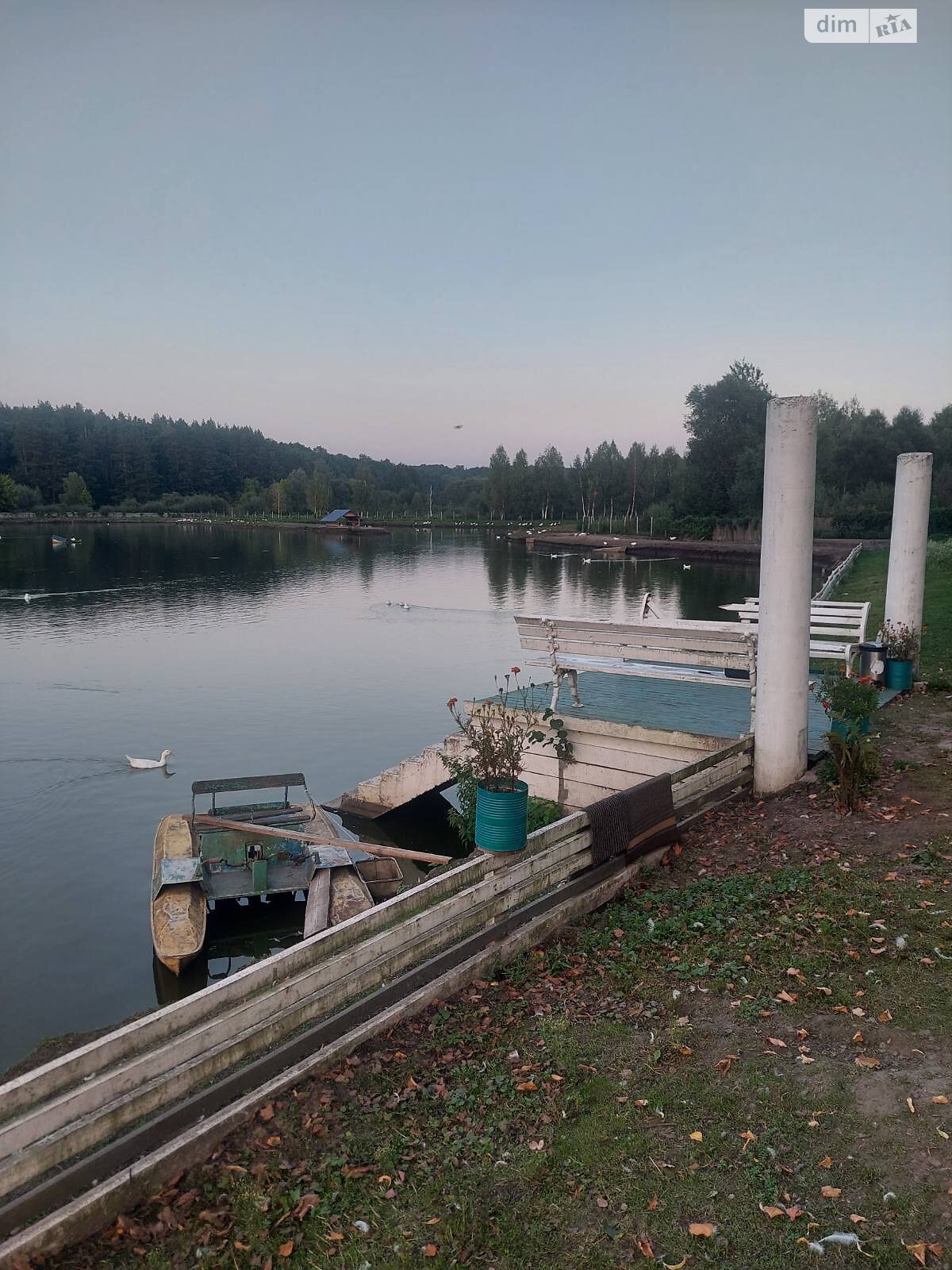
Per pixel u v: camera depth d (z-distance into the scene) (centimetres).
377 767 1544
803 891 562
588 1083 384
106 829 1231
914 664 1151
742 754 792
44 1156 310
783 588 736
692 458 8406
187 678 2278
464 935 508
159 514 12512
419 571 5684
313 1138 358
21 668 2400
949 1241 281
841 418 8869
